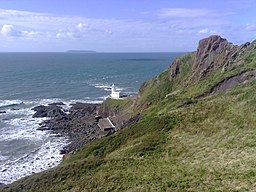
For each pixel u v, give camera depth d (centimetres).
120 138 5488
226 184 2584
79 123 11181
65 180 3716
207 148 3691
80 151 5916
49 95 16162
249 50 8175
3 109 12925
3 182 6450
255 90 5125
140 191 2831
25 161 7681
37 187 3703
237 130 3928
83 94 16675
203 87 7412
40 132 10125
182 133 4569
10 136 9606
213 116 4778
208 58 10031
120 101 12044
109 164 3916
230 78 6931
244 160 2973
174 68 11469
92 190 3200
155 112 7144
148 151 4231
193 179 2850
